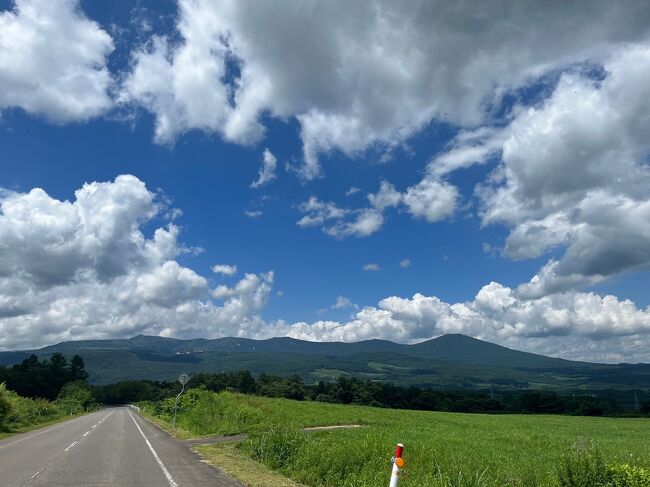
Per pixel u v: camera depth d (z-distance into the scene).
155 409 65.12
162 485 12.69
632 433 36.66
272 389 105.12
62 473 14.73
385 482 11.64
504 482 12.44
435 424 38.62
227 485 12.70
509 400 98.94
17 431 34.62
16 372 120.75
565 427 42.16
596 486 9.88
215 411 37.38
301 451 15.78
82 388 110.50
